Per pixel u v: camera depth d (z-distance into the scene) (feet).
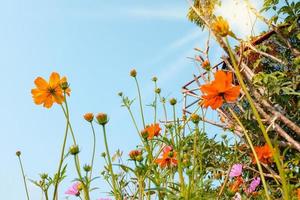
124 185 10.05
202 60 16.53
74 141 7.06
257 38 21.20
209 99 6.76
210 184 9.00
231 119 17.35
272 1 19.26
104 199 8.94
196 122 9.52
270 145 4.98
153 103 11.89
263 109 16.28
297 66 17.57
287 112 17.81
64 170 6.88
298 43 20.11
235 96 6.66
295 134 17.66
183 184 7.99
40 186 7.87
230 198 9.82
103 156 11.62
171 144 8.48
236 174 11.79
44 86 8.07
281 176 4.95
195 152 9.38
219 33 5.46
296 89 17.78
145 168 7.82
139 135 10.11
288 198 4.90
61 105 7.27
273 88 16.56
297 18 18.81
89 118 7.73
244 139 16.26
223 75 6.69
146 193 8.55
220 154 15.65
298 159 15.06
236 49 19.20
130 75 12.20
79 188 9.30
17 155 11.37
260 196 12.06
